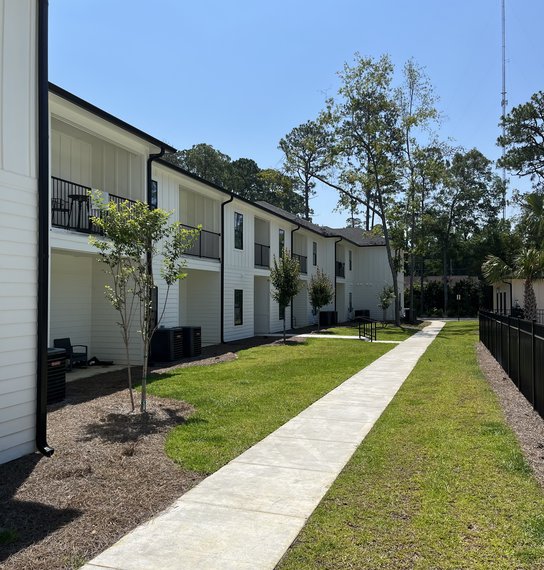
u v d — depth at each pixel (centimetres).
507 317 1150
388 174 3275
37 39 605
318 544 362
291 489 468
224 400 855
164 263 834
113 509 427
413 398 891
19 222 572
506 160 3947
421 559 339
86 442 613
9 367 553
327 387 994
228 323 1962
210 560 342
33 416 578
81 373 1191
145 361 780
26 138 586
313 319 3150
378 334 2511
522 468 510
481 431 656
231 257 1992
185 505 433
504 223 5528
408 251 3609
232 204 2000
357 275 4181
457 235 5762
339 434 655
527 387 867
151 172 1355
